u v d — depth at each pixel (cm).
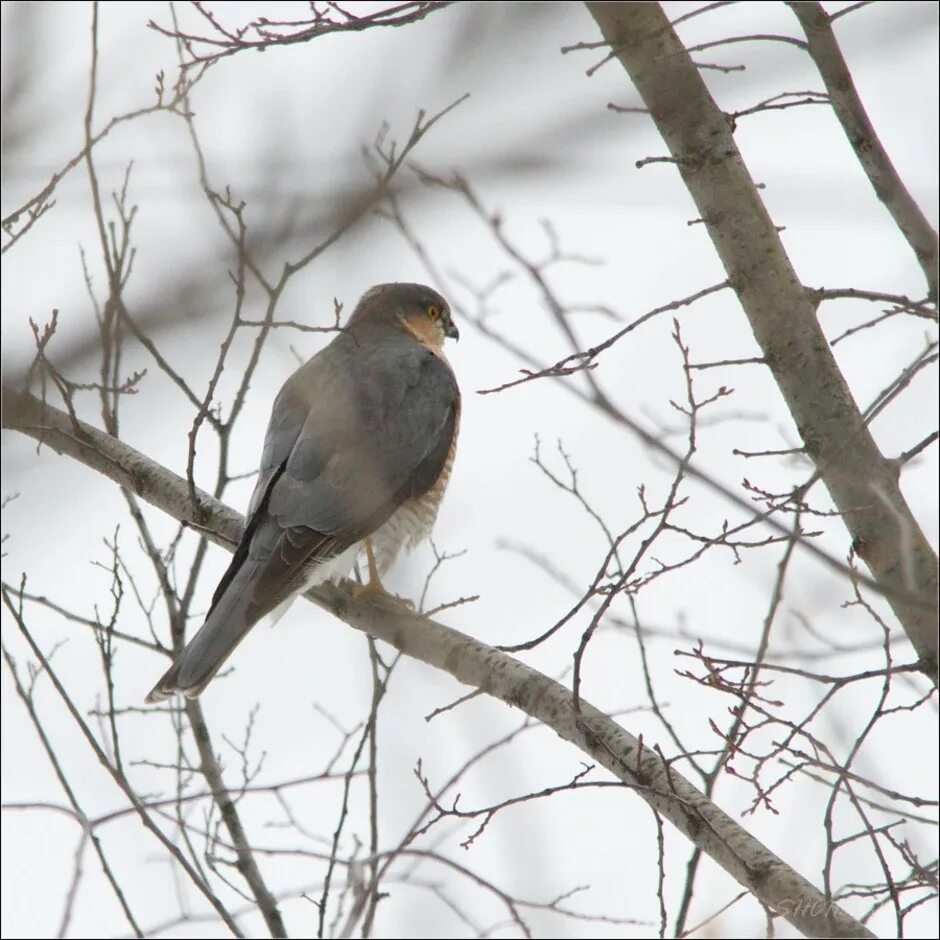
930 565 845
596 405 748
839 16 780
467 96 498
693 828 850
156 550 1200
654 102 863
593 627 873
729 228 874
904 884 782
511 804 844
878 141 811
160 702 1116
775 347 871
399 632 1085
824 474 868
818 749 812
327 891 988
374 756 1022
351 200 584
